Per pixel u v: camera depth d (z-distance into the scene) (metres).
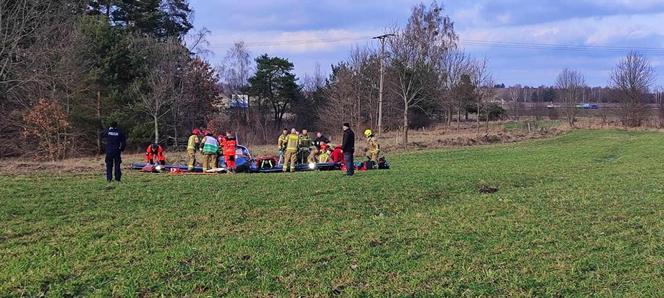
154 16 55.62
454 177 18.94
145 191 14.90
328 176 19.08
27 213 12.08
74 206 12.85
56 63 39.31
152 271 7.99
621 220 11.78
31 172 20.25
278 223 11.58
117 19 55.31
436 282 7.64
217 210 12.68
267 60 76.12
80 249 9.29
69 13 43.84
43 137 36.25
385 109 62.41
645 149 34.50
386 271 8.12
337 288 7.38
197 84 50.41
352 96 63.12
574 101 72.38
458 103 57.72
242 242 9.72
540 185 17.62
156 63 46.03
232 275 7.87
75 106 40.31
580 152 33.59
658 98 72.38
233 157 20.94
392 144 41.03
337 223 11.52
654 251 9.27
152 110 43.62
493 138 47.34
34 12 37.06
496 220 11.63
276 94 77.06
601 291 7.31
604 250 9.36
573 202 13.93
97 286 7.44
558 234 10.42
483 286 7.50
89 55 43.44
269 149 38.47
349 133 19.28
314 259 8.66
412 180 17.80
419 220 11.73
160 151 22.84
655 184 17.42
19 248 9.38
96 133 41.59
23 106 38.28
